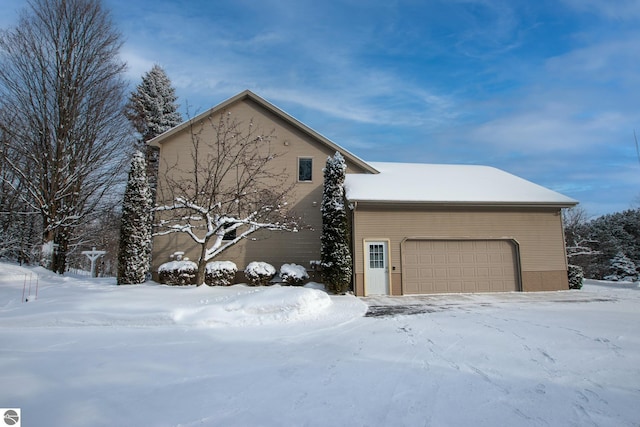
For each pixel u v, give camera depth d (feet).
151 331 24.07
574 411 12.21
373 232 45.44
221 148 51.13
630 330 23.77
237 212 49.03
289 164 52.31
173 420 11.48
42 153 54.85
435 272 45.80
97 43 60.08
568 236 104.06
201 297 31.60
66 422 11.35
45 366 16.79
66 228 62.49
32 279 45.70
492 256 46.98
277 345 20.93
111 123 63.46
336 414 11.87
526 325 25.45
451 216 46.73
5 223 65.05
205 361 17.79
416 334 23.18
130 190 46.39
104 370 16.35
